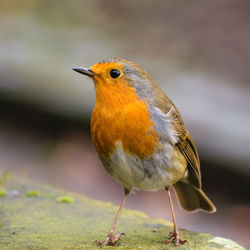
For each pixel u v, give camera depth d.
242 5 22.67
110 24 22.50
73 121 14.27
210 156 12.16
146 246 5.45
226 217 11.73
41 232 5.82
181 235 5.82
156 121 5.56
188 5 23.31
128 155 5.52
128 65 5.62
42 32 21.08
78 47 19.38
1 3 24.48
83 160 13.46
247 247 10.57
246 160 12.02
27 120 14.76
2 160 12.88
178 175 5.93
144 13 23.11
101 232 5.89
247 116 13.42
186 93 14.99
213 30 21.38
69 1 24.34
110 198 11.88
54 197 7.26
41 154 13.62
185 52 19.73
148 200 12.00
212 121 12.77
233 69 18.64
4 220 6.23
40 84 14.89
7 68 15.61
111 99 5.52
